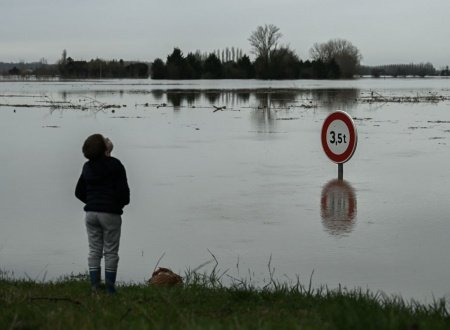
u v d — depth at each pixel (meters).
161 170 16.34
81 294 7.13
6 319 5.75
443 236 10.09
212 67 143.12
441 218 11.20
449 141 22.34
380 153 19.27
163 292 7.00
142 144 21.80
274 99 54.44
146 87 86.69
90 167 7.29
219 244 9.83
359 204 12.32
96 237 7.38
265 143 21.97
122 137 23.91
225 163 17.45
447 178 14.95
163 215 11.64
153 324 5.40
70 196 13.41
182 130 26.66
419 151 19.70
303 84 108.12
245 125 29.08
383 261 8.90
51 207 12.43
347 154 14.45
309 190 13.67
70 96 58.16
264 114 36.41
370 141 22.41
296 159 18.14
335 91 73.31
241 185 14.28
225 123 30.23
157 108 41.69
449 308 6.95
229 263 8.91
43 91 69.94
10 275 8.47
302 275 8.34
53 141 22.53
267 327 5.18
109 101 50.03
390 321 5.16
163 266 8.81
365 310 5.77
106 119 32.25
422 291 7.68
